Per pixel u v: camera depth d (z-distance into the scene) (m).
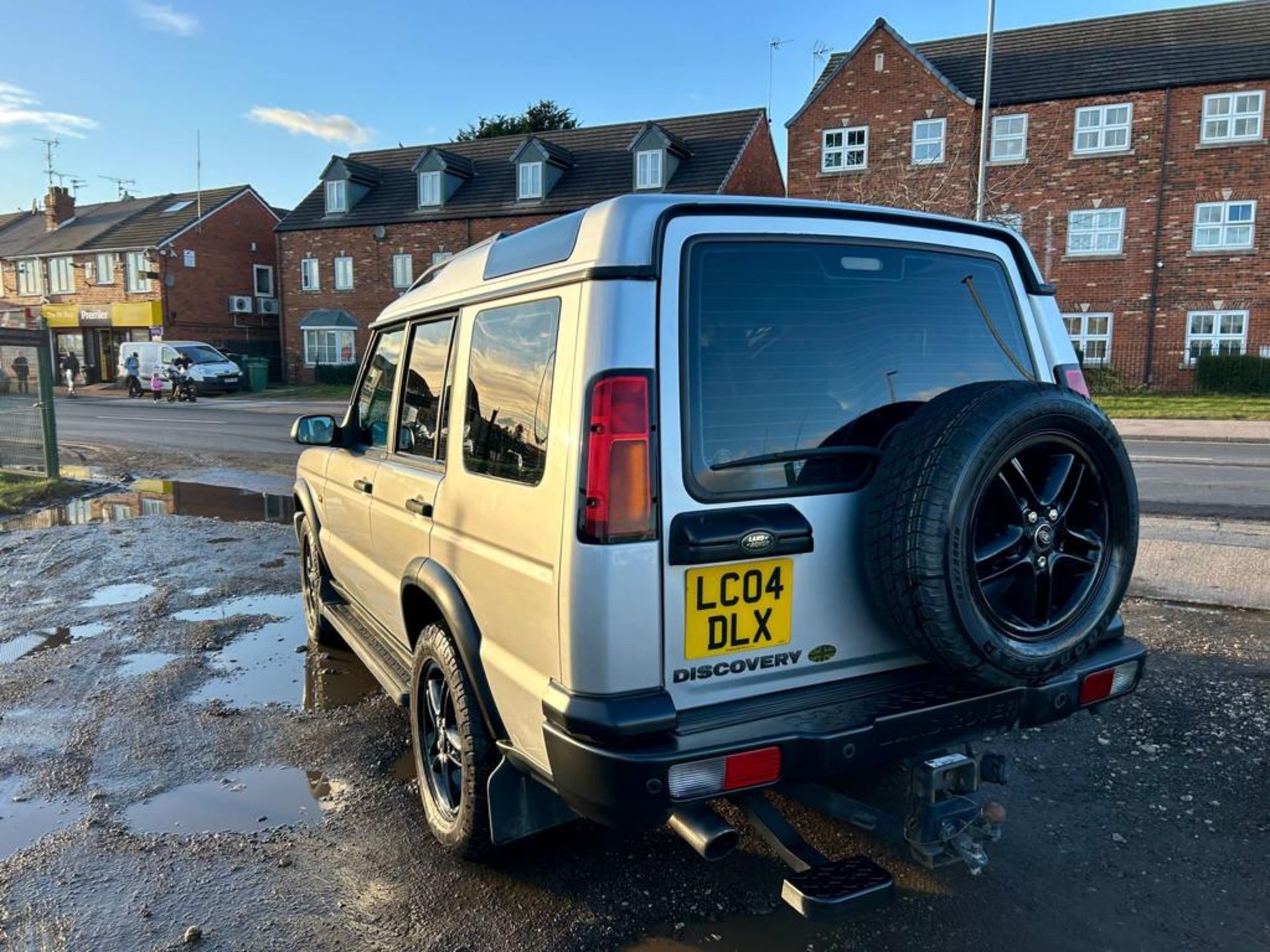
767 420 2.51
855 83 27.19
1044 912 2.86
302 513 5.74
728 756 2.26
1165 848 3.20
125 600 6.77
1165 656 4.96
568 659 2.30
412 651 3.60
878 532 2.45
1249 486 10.25
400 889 3.04
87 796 3.74
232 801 3.69
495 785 2.86
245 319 42.91
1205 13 25.64
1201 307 24.47
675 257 2.41
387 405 4.14
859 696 2.54
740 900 2.95
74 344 43.12
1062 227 25.70
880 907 2.35
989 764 2.76
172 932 2.83
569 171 33.72
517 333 2.74
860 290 2.75
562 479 2.34
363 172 37.19
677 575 2.33
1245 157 23.66
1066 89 25.30
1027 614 2.54
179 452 16.34
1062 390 2.52
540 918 2.86
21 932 2.84
